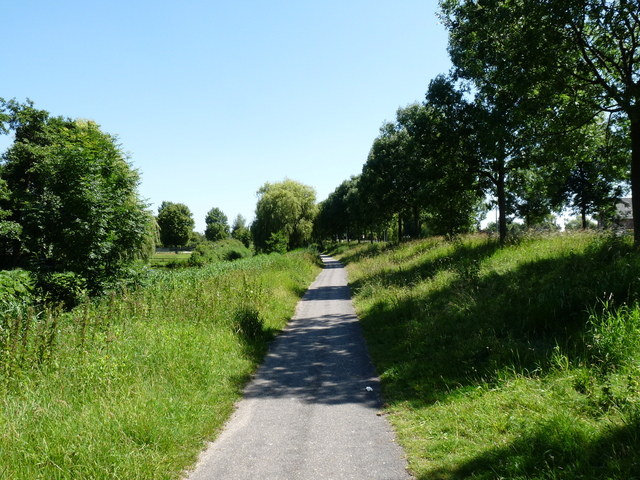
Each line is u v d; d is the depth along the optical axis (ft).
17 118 104.01
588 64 36.68
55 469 11.53
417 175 71.10
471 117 58.49
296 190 172.35
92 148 39.63
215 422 16.71
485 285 31.91
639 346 15.19
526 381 16.08
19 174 103.04
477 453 12.50
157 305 30.91
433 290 36.96
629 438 10.95
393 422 16.25
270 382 22.41
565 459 10.99
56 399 15.01
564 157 46.65
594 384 14.23
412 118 69.36
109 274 40.50
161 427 14.48
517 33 39.86
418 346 25.26
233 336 27.84
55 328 20.51
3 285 32.42
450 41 57.98
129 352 19.95
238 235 331.16
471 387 17.43
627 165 43.98
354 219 189.67
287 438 15.26
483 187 67.51
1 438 12.24
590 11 33.60
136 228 41.39
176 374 19.45
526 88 37.70
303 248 166.61
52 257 37.35
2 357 17.29
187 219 295.69
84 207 37.19
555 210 88.53
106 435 13.25
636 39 35.09
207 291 37.68
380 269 66.33
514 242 46.29
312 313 45.75
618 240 29.73
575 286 23.45
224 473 12.71
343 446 14.39
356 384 21.49
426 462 12.75
